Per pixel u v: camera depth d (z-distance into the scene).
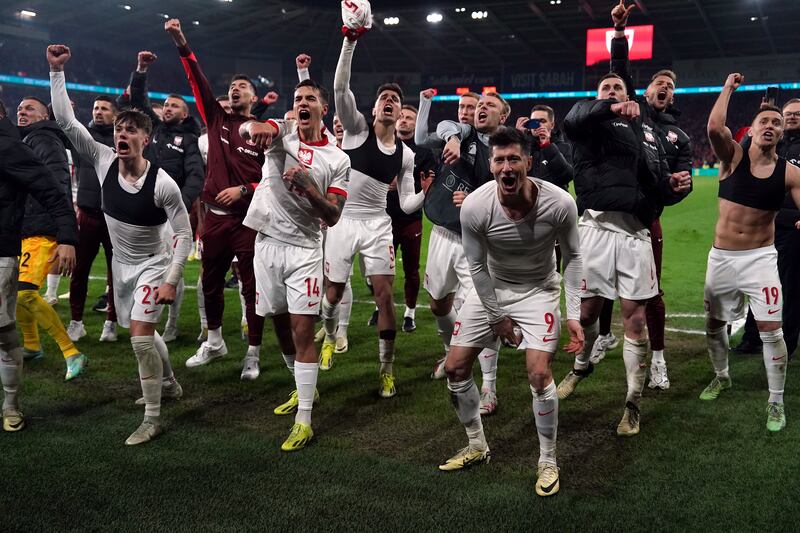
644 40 29.06
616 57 4.10
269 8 28.67
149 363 3.34
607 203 3.64
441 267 4.07
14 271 3.36
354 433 3.48
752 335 4.99
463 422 3.06
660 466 3.06
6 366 3.39
